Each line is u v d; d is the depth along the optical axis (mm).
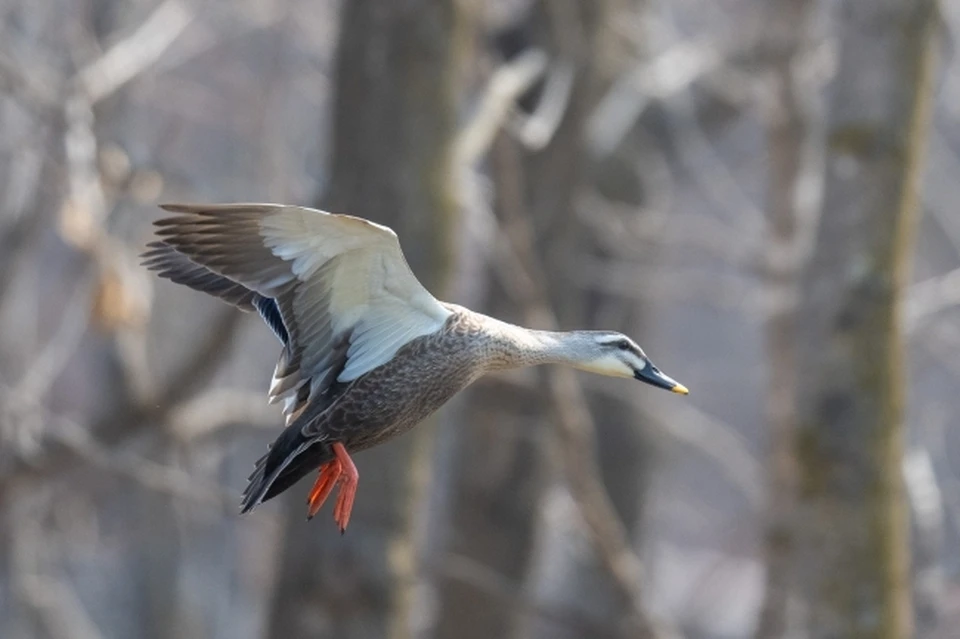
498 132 15555
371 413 8781
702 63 19812
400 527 14398
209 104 22047
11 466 16531
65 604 22312
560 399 15930
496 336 9219
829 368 13273
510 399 19500
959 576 17391
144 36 17672
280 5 19609
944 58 20016
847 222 13320
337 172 14453
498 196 15867
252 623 27719
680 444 27062
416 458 14469
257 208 8383
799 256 15961
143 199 14945
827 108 13688
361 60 14320
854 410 13211
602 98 19375
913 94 13352
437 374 8891
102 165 14422
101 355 19531
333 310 8789
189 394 17562
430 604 21641
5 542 20531
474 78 16281
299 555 14398
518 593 16453
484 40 16719
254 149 20312
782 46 16797
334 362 8805
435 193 14250
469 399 19906
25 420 15953
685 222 22484
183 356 21562
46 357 18453
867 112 13328
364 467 14312
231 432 19250
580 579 22719
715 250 18703
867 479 13219
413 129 14203
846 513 13211
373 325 8844
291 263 8672
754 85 19422
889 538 13281
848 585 13227
